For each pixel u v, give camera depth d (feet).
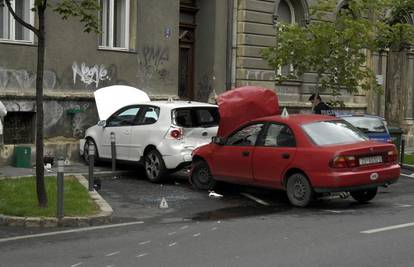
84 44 56.44
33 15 53.06
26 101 52.90
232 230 29.86
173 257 24.20
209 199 39.96
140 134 47.32
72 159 55.47
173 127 45.29
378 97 89.71
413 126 95.66
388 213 34.63
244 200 39.70
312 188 35.91
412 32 61.16
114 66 58.80
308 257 23.71
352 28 53.98
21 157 50.70
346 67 55.93
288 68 74.79
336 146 35.88
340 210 36.06
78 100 56.03
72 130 55.83
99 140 51.60
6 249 26.40
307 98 78.13
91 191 40.37
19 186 39.75
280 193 42.11
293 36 55.62
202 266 22.61
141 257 24.34
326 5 58.13
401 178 54.03
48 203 34.86
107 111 54.44
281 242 26.68
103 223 32.58
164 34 62.95
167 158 45.16
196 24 70.74
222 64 69.82
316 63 56.03
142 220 33.32
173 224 32.01
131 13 60.29
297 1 76.33
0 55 51.08
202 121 46.65
